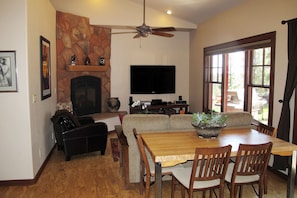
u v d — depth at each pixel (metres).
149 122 3.37
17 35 3.41
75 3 6.25
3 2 3.36
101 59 6.79
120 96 7.35
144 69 7.34
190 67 7.61
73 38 6.11
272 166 3.91
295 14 3.61
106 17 6.50
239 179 2.66
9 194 3.31
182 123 3.41
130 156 3.44
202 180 2.47
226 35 5.52
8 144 3.51
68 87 6.10
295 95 3.56
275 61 4.00
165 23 6.82
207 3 5.39
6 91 3.43
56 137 4.94
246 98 4.94
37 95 3.97
